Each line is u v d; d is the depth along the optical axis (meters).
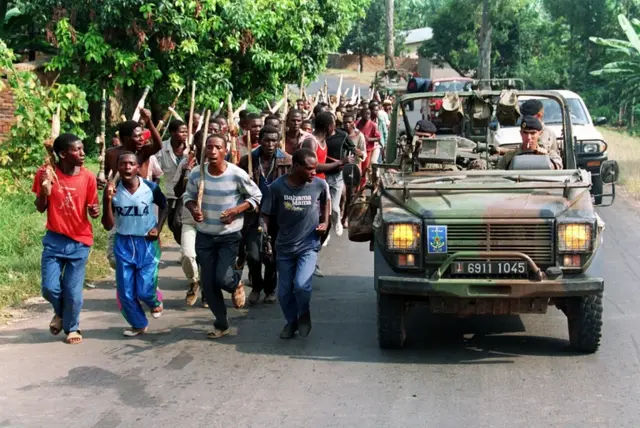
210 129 8.67
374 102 15.84
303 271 7.18
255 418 5.49
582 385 6.03
